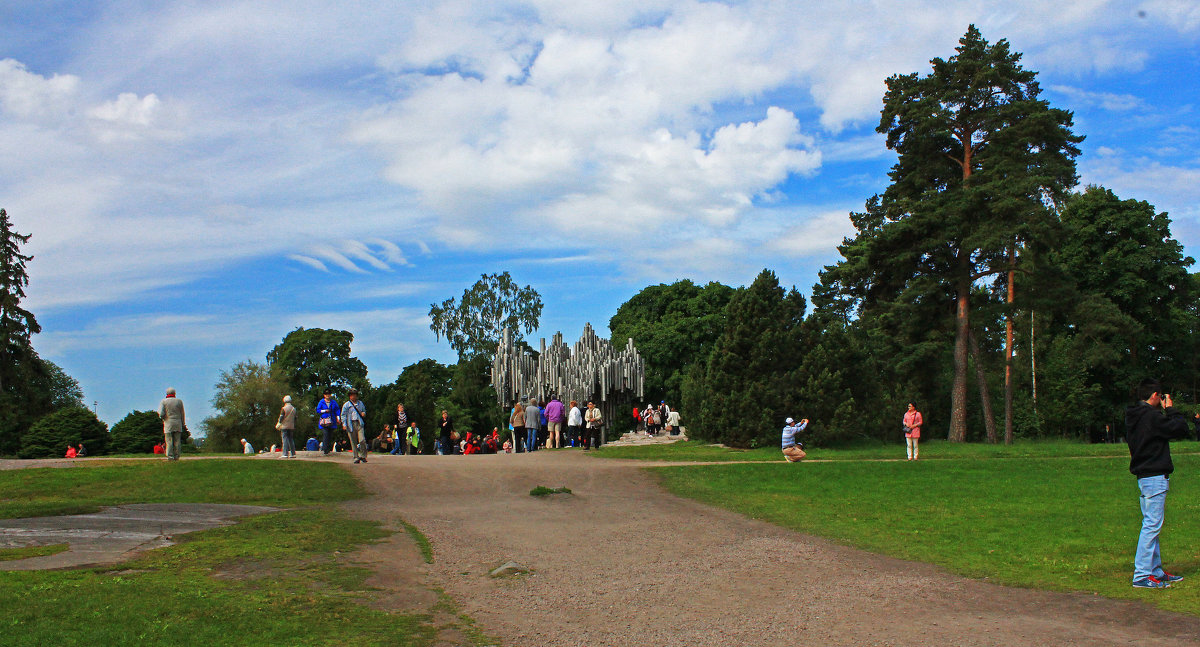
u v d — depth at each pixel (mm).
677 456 31172
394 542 13562
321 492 19953
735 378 36469
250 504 17938
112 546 12172
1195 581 10297
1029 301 40688
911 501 18953
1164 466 10086
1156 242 51375
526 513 17500
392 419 67625
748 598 10219
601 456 31250
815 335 37406
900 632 8570
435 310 71438
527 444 35094
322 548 12617
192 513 15953
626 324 77562
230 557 11648
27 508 15727
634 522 16469
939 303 41562
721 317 71312
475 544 13820
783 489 21516
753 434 35188
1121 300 50688
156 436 44219
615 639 8430
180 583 9867
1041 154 39125
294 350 76375
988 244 36656
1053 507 17344
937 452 32750
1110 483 21078
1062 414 51375
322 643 7891
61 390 79938
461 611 9492
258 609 8875
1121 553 12391
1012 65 39875
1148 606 9328
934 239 39281
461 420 67188
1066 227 38531
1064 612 9242
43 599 8555
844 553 13250
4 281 52375
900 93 41344
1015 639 8211
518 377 42531
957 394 40688
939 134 40250
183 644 7441
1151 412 10242
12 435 48250
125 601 8680
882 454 32062
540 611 9562
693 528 15773
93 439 38094
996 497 19156
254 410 60969
